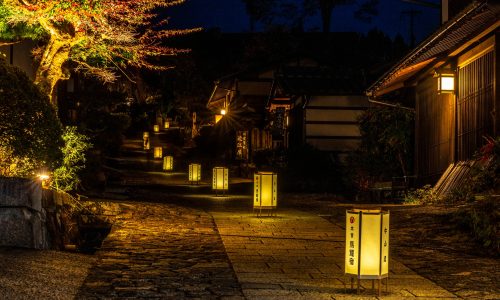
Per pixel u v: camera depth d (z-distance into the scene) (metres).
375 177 22.17
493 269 8.45
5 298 6.04
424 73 19.05
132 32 13.41
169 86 65.00
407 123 21.56
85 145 13.69
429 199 16.30
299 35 58.56
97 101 24.38
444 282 7.71
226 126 42.81
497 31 13.90
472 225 10.77
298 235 11.69
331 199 20.64
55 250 9.51
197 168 27.86
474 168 13.61
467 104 16.06
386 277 7.16
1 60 9.88
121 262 8.65
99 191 19.34
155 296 6.73
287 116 34.78
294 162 27.66
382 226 7.00
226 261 8.95
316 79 32.50
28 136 9.53
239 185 27.48
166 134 64.50
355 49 57.69
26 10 11.82
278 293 6.99
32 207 8.88
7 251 8.26
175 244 10.38
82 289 6.93
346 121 30.28
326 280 7.80
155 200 18.88
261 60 45.50
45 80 12.87
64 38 12.80
